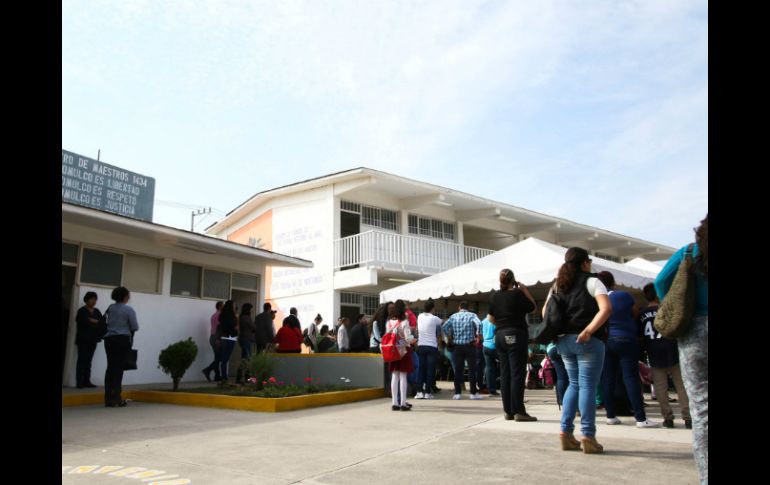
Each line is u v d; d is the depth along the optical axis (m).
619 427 6.16
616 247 31.11
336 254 19.08
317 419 7.21
